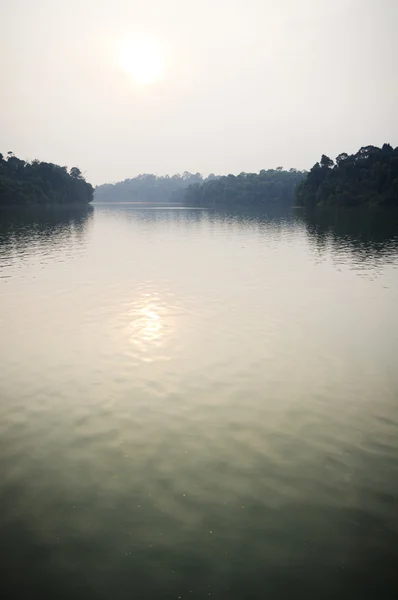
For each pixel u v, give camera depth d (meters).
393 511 6.51
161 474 7.39
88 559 5.68
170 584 5.31
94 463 7.73
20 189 136.12
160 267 29.91
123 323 16.31
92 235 54.94
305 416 9.38
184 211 137.75
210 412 9.53
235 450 8.10
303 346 13.72
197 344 13.95
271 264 31.27
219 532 6.10
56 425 9.04
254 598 5.12
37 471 7.52
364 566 5.55
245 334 14.93
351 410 9.66
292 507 6.59
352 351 13.25
